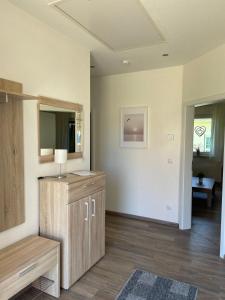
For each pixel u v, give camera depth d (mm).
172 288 2322
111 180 4504
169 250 3111
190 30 2457
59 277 2178
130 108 4211
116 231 3727
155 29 2422
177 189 3902
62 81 2635
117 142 4391
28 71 2203
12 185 2086
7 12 1972
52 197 2281
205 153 7277
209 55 3084
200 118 7285
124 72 4156
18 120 2111
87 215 2516
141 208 4242
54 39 2490
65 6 2004
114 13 2100
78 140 2943
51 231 2312
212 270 2652
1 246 2025
